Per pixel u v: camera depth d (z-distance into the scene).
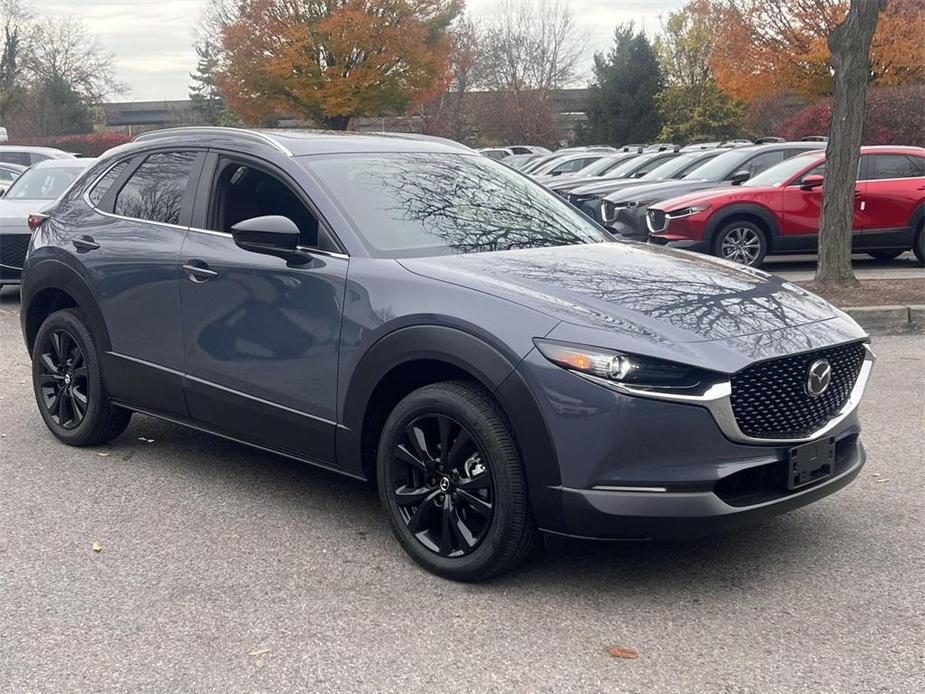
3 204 11.17
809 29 26.61
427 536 3.93
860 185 12.32
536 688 3.06
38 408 6.18
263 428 4.47
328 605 3.64
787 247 12.09
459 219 4.55
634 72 55.75
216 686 3.08
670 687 3.06
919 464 5.17
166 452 5.55
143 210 5.16
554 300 3.67
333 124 36.59
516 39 56.69
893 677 3.10
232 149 4.82
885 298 9.57
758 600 3.65
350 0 34.09
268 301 4.35
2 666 3.21
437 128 50.84
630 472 3.40
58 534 4.35
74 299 5.38
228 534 4.34
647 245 4.90
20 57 65.12
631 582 3.81
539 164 27.08
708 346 3.47
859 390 4.04
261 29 34.12
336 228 4.25
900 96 25.80
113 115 87.31
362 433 4.06
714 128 53.97
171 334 4.83
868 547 4.12
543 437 3.47
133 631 3.45
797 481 3.62
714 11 28.88
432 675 3.14
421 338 3.75
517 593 3.72
